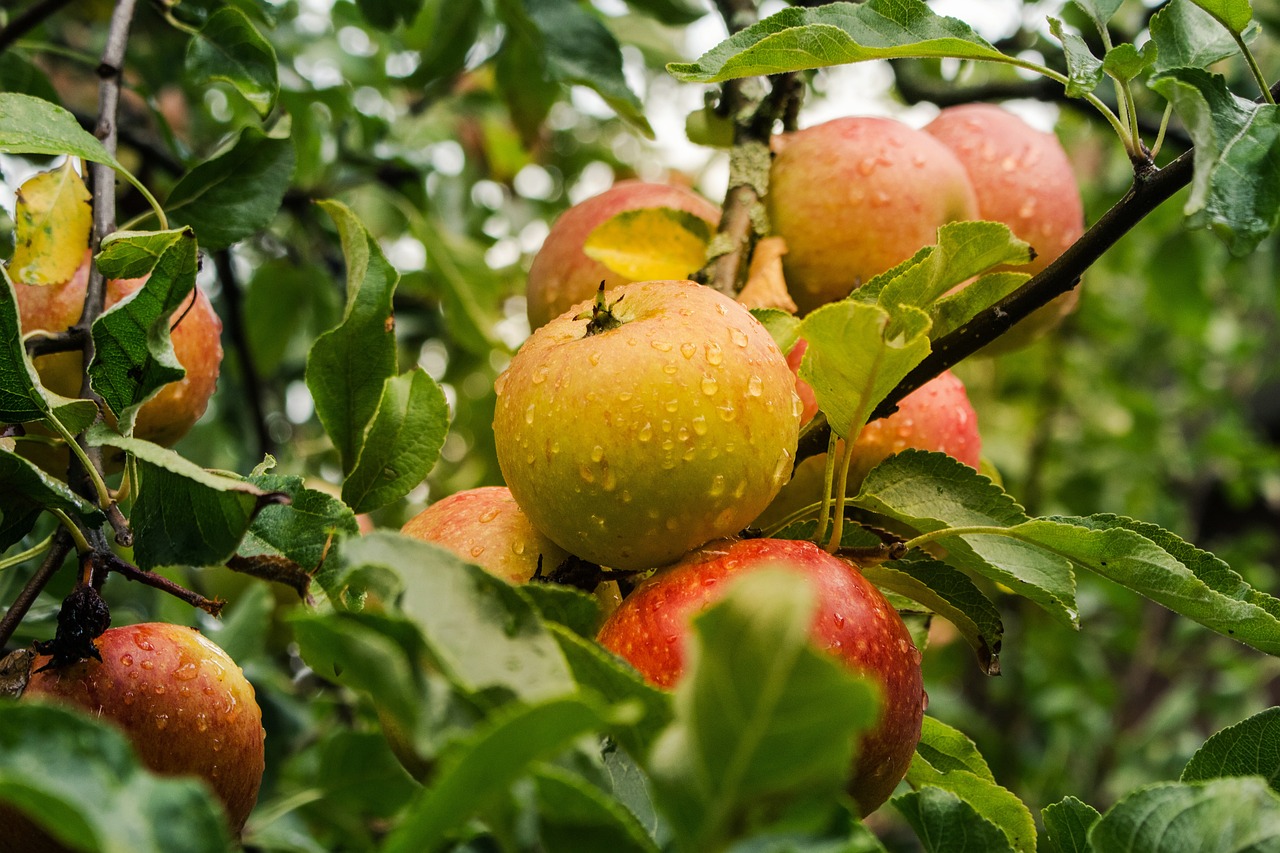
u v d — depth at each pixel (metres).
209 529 0.82
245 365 2.13
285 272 2.52
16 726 0.56
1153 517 3.76
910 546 1.02
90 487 1.01
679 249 1.34
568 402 0.92
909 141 1.39
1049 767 3.42
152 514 0.85
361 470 1.05
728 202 1.36
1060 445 3.65
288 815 1.92
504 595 0.70
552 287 1.42
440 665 0.66
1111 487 3.67
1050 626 3.46
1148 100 2.38
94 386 0.96
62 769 0.55
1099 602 3.53
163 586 0.96
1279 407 5.27
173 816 0.55
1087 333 3.42
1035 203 1.49
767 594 0.50
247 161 1.41
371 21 2.00
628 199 1.43
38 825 0.88
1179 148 2.39
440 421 1.06
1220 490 4.95
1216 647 3.77
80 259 1.26
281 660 2.37
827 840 0.63
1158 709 3.93
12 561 0.99
